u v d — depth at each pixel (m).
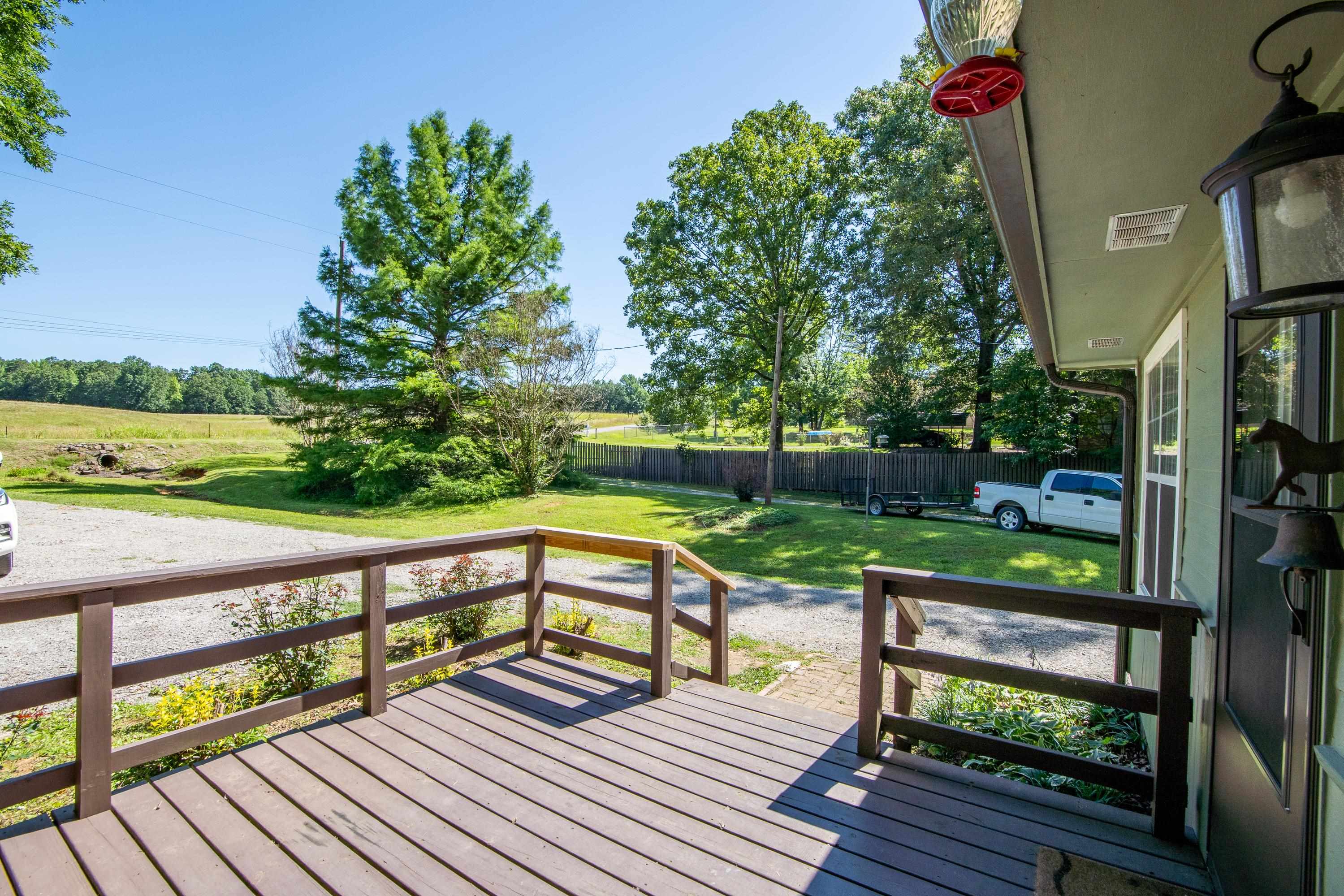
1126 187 2.06
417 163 19.73
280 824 2.34
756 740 3.05
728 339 24.56
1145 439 4.79
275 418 20.58
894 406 22.00
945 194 18.47
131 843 2.23
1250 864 1.67
